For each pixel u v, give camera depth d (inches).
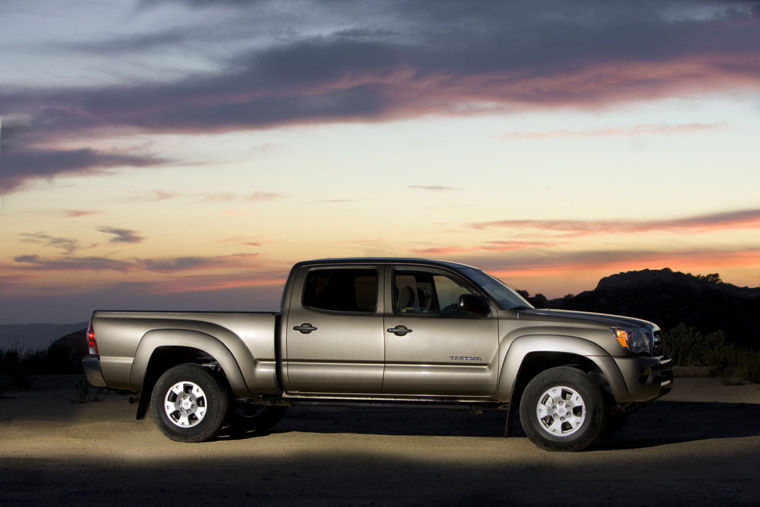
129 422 512.7
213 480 332.2
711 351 863.1
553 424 394.6
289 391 426.3
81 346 1025.5
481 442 430.0
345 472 349.7
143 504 283.0
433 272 419.2
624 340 391.5
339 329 417.4
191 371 431.5
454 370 404.8
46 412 567.8
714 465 351.6
